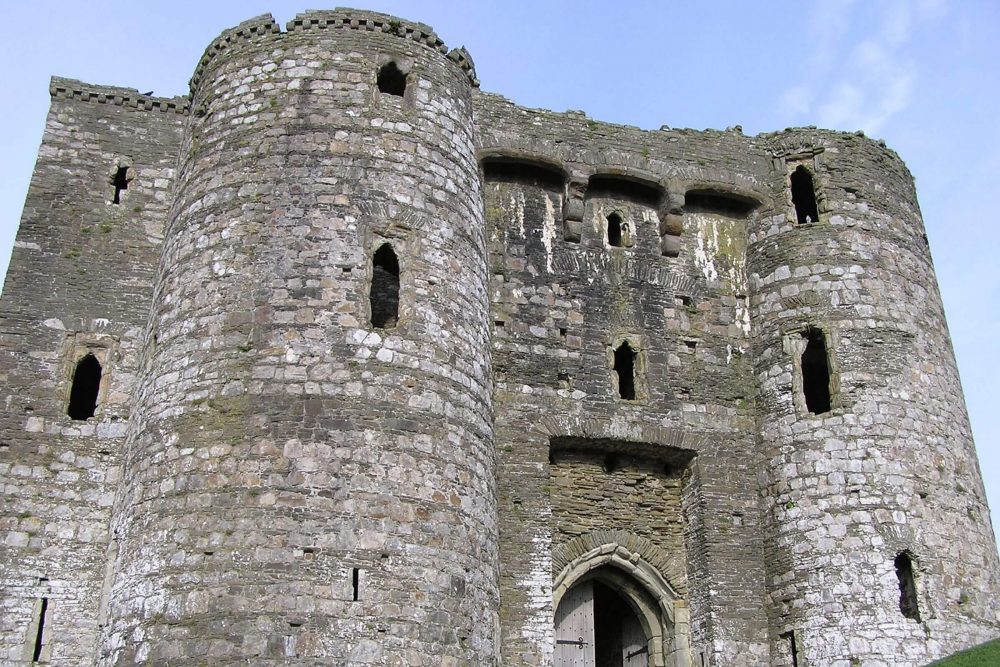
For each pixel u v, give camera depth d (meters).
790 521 18.19
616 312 19.42
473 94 19.50
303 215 15.88
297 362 14.82
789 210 20.47
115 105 19.70
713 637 17.62
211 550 13.68
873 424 18.36
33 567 16.41
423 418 15.09
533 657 16.48
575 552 18.19
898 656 16.73
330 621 13.35
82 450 17.25
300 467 14.13
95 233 18.69
